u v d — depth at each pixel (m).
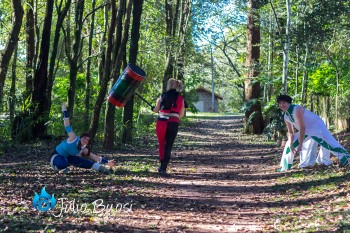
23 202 8.27
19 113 19.34
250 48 29.73
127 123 21.45
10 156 15.68
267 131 25.27
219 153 19.84
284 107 11.91
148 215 7.93
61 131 21.78
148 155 17.36
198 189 10.70
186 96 38.94
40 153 16.67
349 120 21.19
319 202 8.68
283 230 7.06
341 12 20.98
